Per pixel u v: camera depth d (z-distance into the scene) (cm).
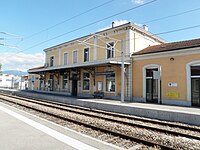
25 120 916
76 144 570
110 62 1919
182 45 1748
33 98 2470
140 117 1198
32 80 4169
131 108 1298
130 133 788
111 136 712
